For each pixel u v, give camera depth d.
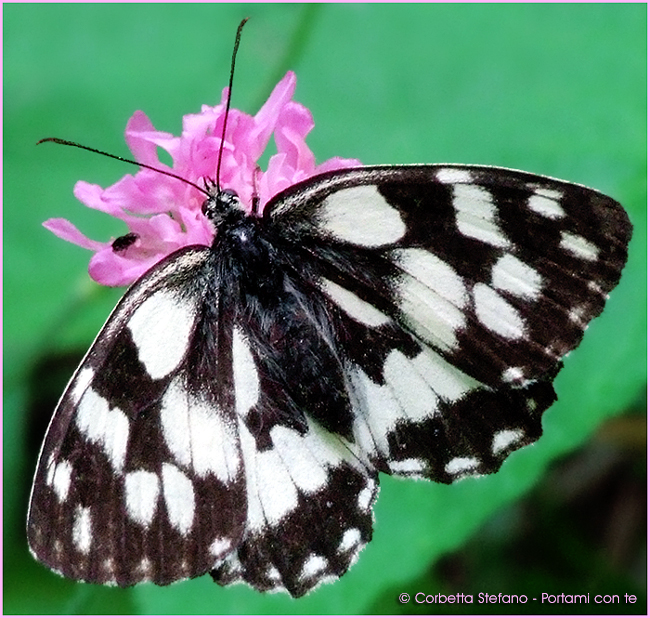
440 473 0.21
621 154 0.24
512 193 0.20
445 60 0.24
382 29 0.25
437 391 0.21
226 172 0.21
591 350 0.23
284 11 0.25
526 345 0.20
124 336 0.20
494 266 0.20
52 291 0.24
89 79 0.25
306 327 0.21
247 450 0.20
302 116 0.21
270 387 0.21
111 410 0.20
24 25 0.25
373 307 0.21
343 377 0.21
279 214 0.21
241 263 0.20
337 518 0.21
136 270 0.21
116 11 0.25
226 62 0.25
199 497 0.20
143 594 0.23
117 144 0.24
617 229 0.20
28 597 0.23
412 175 0.20
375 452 0.21
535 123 0.24
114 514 0.20
